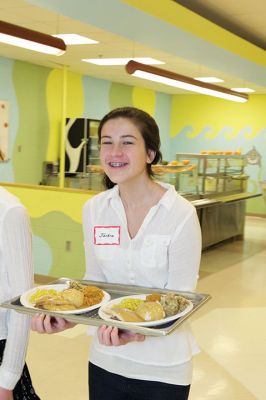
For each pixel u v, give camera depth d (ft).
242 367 11.32
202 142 38.88
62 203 17.02
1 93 25.55
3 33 12.42
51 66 28.12
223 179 25.95
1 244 4.50
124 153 4.74
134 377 4.90
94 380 5.23
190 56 19.51
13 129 26.45
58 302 4.38
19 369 4.65
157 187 5.02
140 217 4.97
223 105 37.78
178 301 4.37
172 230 4.81
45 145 28.76
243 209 28.07
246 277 19.67
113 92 33.88
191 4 17.15
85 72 30.09
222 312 15.20
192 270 4.89
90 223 5.22
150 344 4.84
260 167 36.63
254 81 26.20
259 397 9.92
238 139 37.37
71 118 29.07
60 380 10.29
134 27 14.89
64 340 12.41
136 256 4.92
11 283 4.57
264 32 20.63
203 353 12.00
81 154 28.96
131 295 4.77
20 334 4.59
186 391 4.98
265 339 13.12
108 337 4.06
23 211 4.61
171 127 40.04
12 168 26.63
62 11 13.33
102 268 5.21
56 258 17.38
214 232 24.91
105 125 4.84
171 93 39.40
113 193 5.11
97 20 14.20
